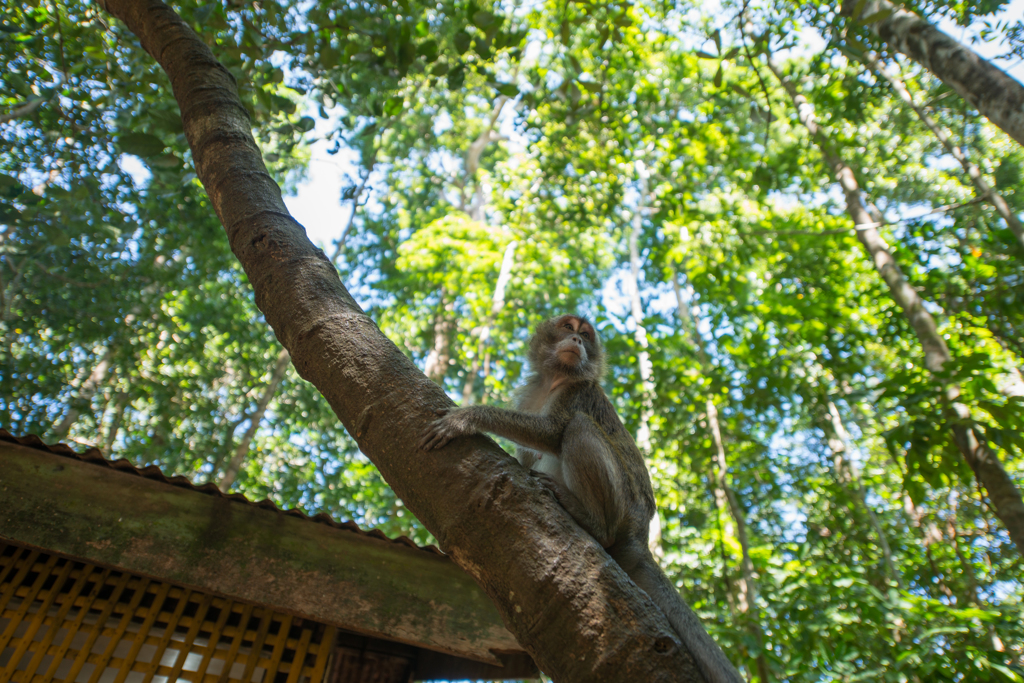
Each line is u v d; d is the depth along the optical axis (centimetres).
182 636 418
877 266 998
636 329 1285
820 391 1128
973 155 1709
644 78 1302
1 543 421
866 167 1592
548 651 177
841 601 764
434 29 1002
